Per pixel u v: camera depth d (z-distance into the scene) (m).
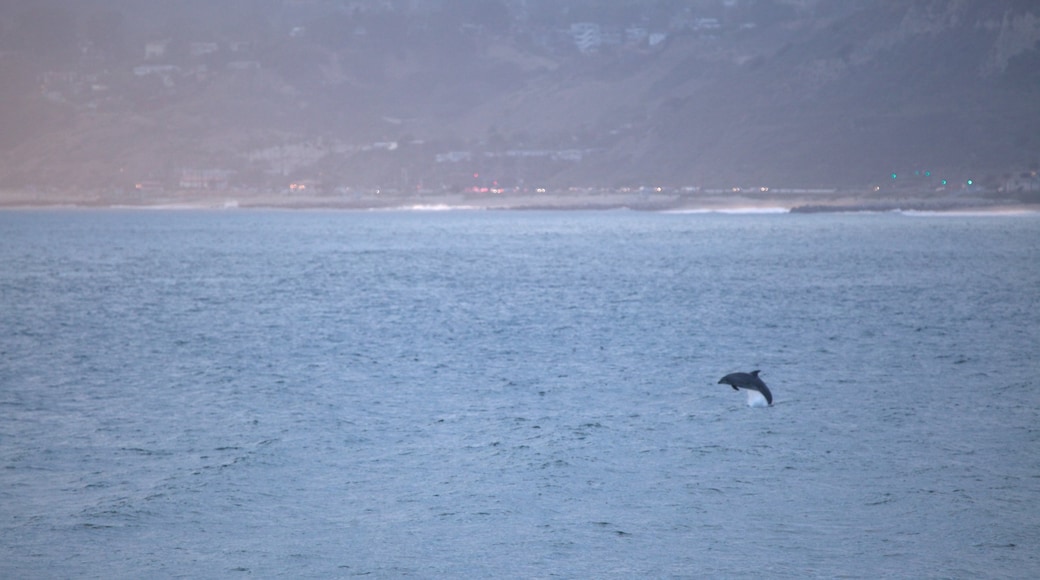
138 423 92.12
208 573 55.38
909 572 54.84
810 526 62.00
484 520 63.41
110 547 59.28
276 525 62.88
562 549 58.53
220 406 100.31
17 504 67.25
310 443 83.31
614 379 115.81
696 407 97.88
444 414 95.06
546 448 80.69
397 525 62.66
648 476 72.62
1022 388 107.44
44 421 93.38
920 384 110.50
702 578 54.31
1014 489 68.88
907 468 74.31
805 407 97.38
